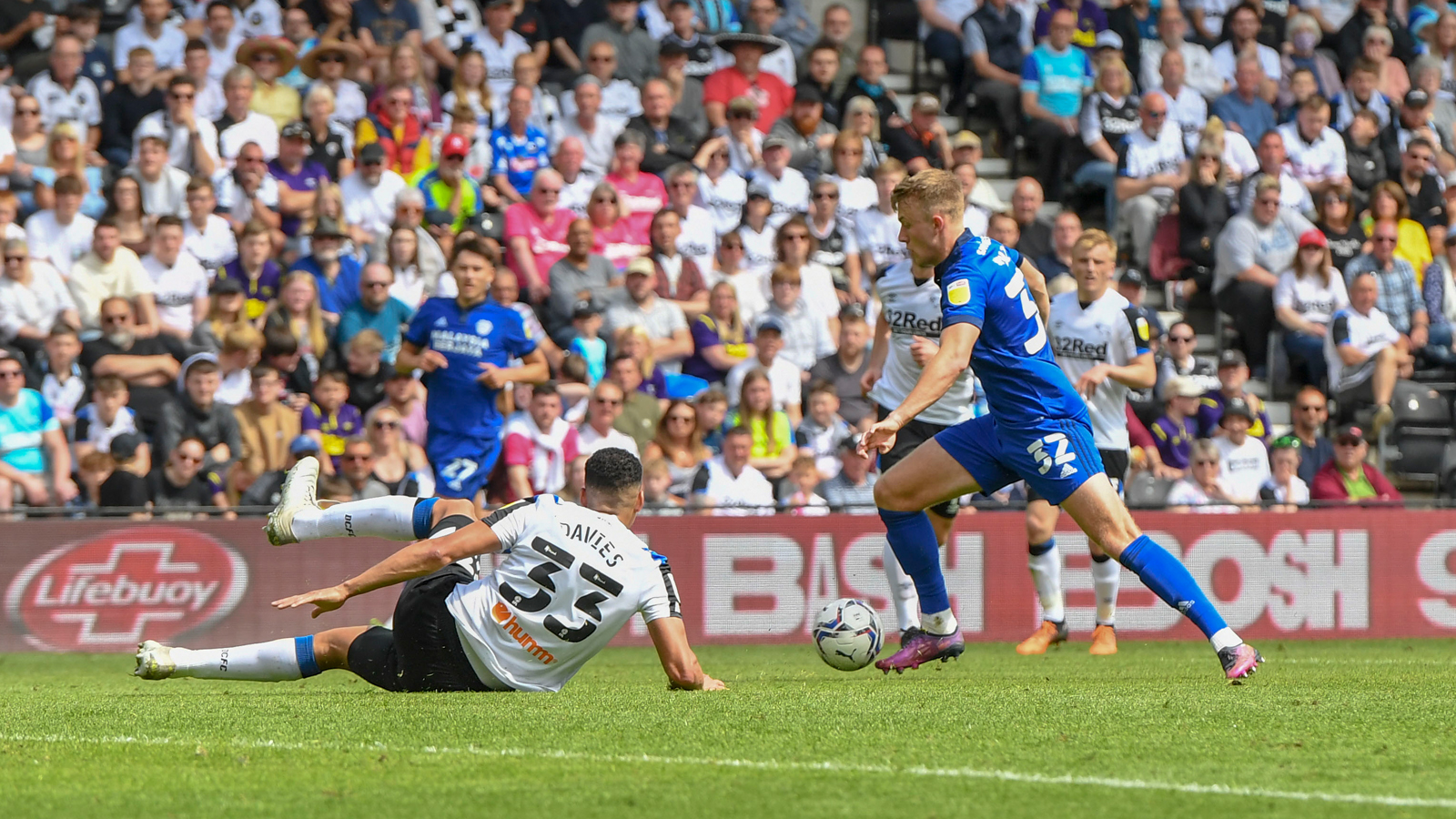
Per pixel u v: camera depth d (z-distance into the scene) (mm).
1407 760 12047
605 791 10602
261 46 40656
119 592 28812
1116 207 45656
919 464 19719
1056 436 18094
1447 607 33688
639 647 30734
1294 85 48344
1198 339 44844
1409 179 47125
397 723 14500
